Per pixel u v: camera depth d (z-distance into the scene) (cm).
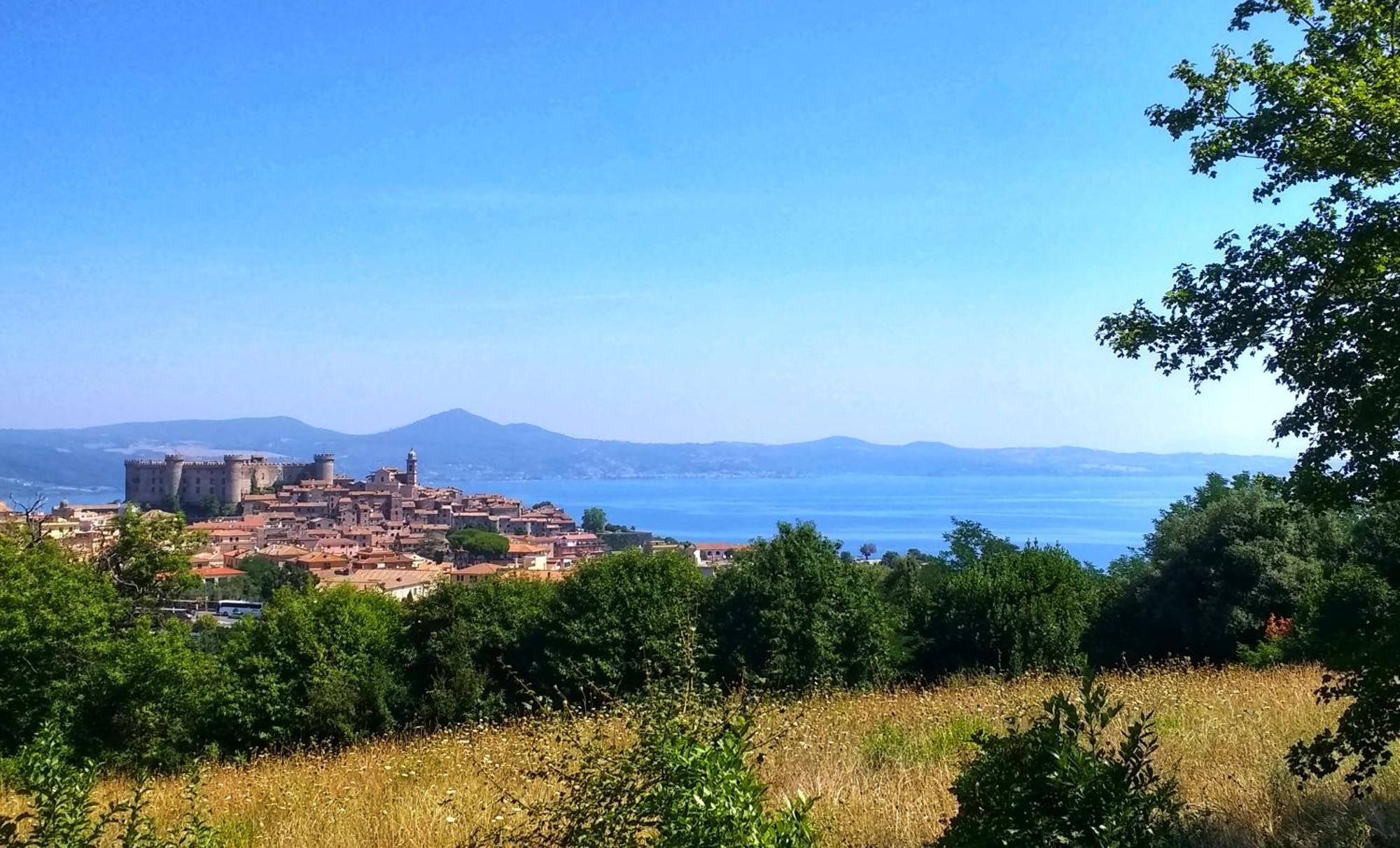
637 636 2619
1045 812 378
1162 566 2789
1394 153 546
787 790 732
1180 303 623
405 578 9400
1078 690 1189
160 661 2397
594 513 19188
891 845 595
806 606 2641
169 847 543
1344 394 566
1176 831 514
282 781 1116
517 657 2844
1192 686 1301
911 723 1100
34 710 2289
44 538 2780
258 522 15150
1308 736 830
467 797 814
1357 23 589
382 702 2652
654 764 470
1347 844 529
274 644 2716
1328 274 569
